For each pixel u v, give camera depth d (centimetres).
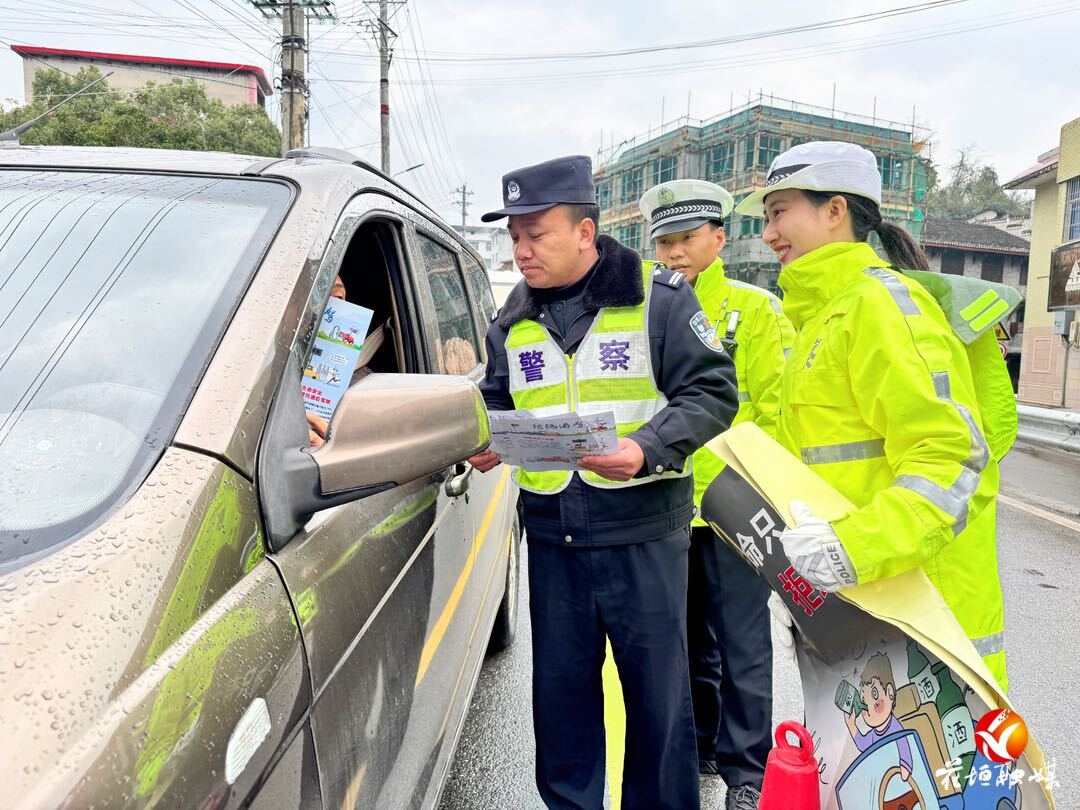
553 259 175
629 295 176
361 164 180
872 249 157
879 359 137
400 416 112
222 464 95
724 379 175
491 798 236
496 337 198
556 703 191
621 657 184
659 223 257
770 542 149
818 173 156
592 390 178
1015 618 370
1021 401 1836
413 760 144
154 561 82
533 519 186
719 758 227
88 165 147
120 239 123
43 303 113
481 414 122
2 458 93
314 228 130
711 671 246
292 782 93
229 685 83
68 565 79
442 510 178
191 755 75
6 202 132
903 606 128
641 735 187
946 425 130
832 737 147
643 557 178
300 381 114
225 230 125
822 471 154
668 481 180
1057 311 1565
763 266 3284
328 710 104
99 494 89
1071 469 758
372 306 213
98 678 71
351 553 120
